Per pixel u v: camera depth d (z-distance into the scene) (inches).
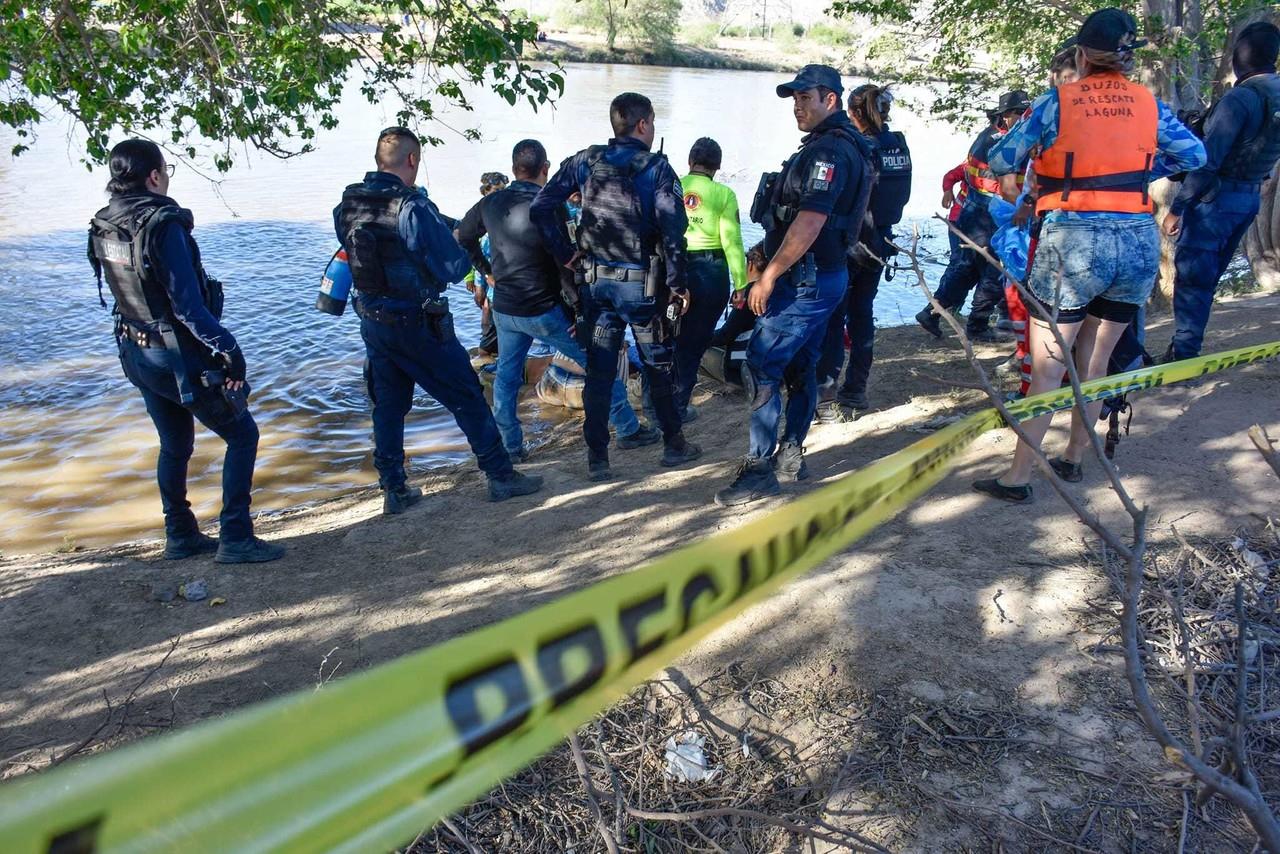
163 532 212.1
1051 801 90.5
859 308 214.8
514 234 197.3
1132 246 129.7
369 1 208.4
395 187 165.9
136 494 233.1
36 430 274.7
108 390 310.2
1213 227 193.2
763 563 50.4
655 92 1464.1
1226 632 110.8
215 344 145.9
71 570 163.8
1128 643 59.4
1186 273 199.3
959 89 349.4
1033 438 142.3
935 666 109.8
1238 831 86.4
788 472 175.3
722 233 216.4
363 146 908.0
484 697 34.9
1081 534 136.3
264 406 295.9
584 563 151.8
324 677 123.6
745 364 163.8
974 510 146.1
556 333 205.0
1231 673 104.3
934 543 136.6
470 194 667.4
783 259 148.3
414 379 178.7
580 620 39.0
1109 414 148.5
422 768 32.8
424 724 32.9
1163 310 302.5
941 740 98.7
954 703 103.8
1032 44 346.3
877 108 201.2
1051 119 130.0
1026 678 107.0
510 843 89.4
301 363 337.1
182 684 123.5
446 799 33.9
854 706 104.7
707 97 1432.1
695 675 111.0
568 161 181.2
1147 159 128.6
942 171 810.2
